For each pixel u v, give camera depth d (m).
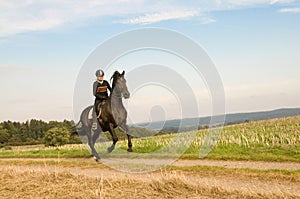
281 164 15.23
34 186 11.43
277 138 23.31
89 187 10.95
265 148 19.59
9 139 56.09
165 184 10.62
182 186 10.56
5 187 11.39
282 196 9.23
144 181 11.46
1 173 13.70
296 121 34.84
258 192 9.69
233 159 17.20
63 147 30.70
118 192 10.18
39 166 18.88
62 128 44.06
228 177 13.03
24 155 25.56
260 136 25.55
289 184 11.50
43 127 57.69
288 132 26.73
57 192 10.49
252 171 13.59
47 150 28.50
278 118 39.03
